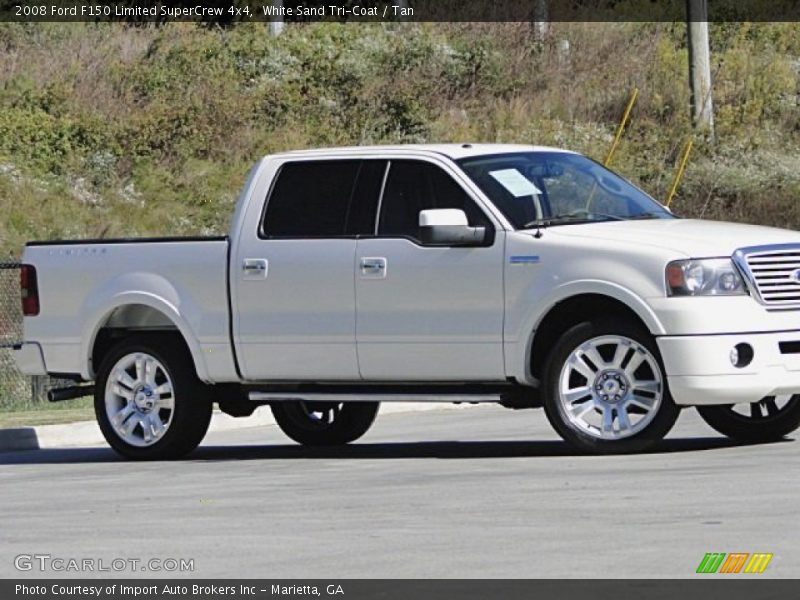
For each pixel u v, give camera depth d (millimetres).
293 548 20578
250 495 26469
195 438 34062
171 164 79438
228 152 80875
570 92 88375
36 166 76938
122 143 79938
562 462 29047
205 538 21750
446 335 30922
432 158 31766
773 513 21719
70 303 34938
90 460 35188
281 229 32688
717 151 83500
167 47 90188
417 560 19266
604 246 29672
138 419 34312
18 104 82312
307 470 30266
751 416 32281
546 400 30156
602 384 29828
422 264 31078
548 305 29922
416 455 32875
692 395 28984
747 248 29359
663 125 85750
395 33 93562
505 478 26953
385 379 31891
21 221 71062
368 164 32281
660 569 18016
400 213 31703
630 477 26234
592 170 32906
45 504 26656
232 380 33219
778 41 97562
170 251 33781
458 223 30609
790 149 84562
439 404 47219
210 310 33125
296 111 84938
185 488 28109
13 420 43000
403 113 85188
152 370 34156
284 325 32375
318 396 32375
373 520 22766
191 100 83938
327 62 89125
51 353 35219
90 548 21250
